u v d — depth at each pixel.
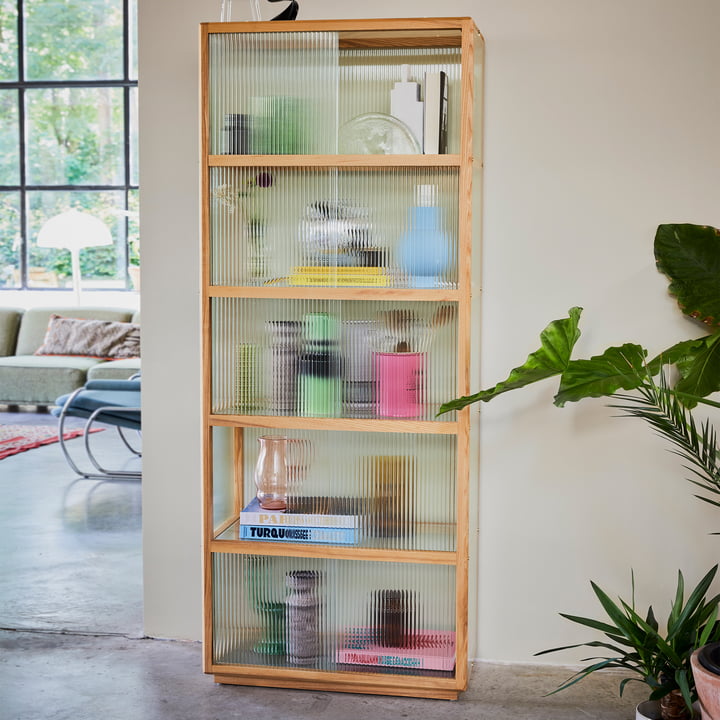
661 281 2.87
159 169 3.06
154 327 3.11
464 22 2.60
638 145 2.85
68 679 2.88
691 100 2.82
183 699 2.75
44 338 9.09
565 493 2.96
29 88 9.70
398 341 2.73
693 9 2.80
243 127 2.76
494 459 2.99
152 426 3.14
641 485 2.93
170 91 3.04
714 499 2.90
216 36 2.76
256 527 2.81
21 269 9.86
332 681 2.78
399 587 2.77
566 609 2.99
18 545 4.38
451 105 2.72
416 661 2.76
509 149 2.91
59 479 5.85
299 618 2.81
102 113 9.66
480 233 2.91
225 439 2.91
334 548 2.75
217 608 2.85
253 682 2.84
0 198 9.83
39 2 9.61
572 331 2.40
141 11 3.03
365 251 2.72
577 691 2.81
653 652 2.50
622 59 2.84
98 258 9.76
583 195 2.89
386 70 2.72
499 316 2.95
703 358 2.64
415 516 2.76
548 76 2.87
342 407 2.77
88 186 9.71
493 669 2.97
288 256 2.77
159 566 3.18
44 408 8.70
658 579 2.95
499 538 3.00
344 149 2.73
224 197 2.78
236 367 2.80
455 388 2.71
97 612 3.45
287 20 2.79
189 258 3.07
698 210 2.84
